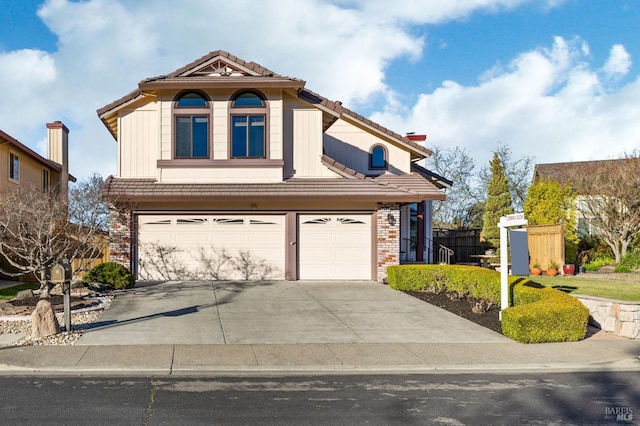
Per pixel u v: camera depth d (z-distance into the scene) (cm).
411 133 2422
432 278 1473
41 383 693
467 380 737
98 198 1387
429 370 785
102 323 1040
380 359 827
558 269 1916
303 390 680
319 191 1596
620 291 1345
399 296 1390
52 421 554
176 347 874
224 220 1631
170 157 1628
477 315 1162
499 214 2658
